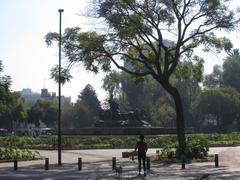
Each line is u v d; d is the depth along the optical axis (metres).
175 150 39.28
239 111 119.12
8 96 57.09
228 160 37.72
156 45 44.84
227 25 39.94
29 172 30.00
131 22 39.22
